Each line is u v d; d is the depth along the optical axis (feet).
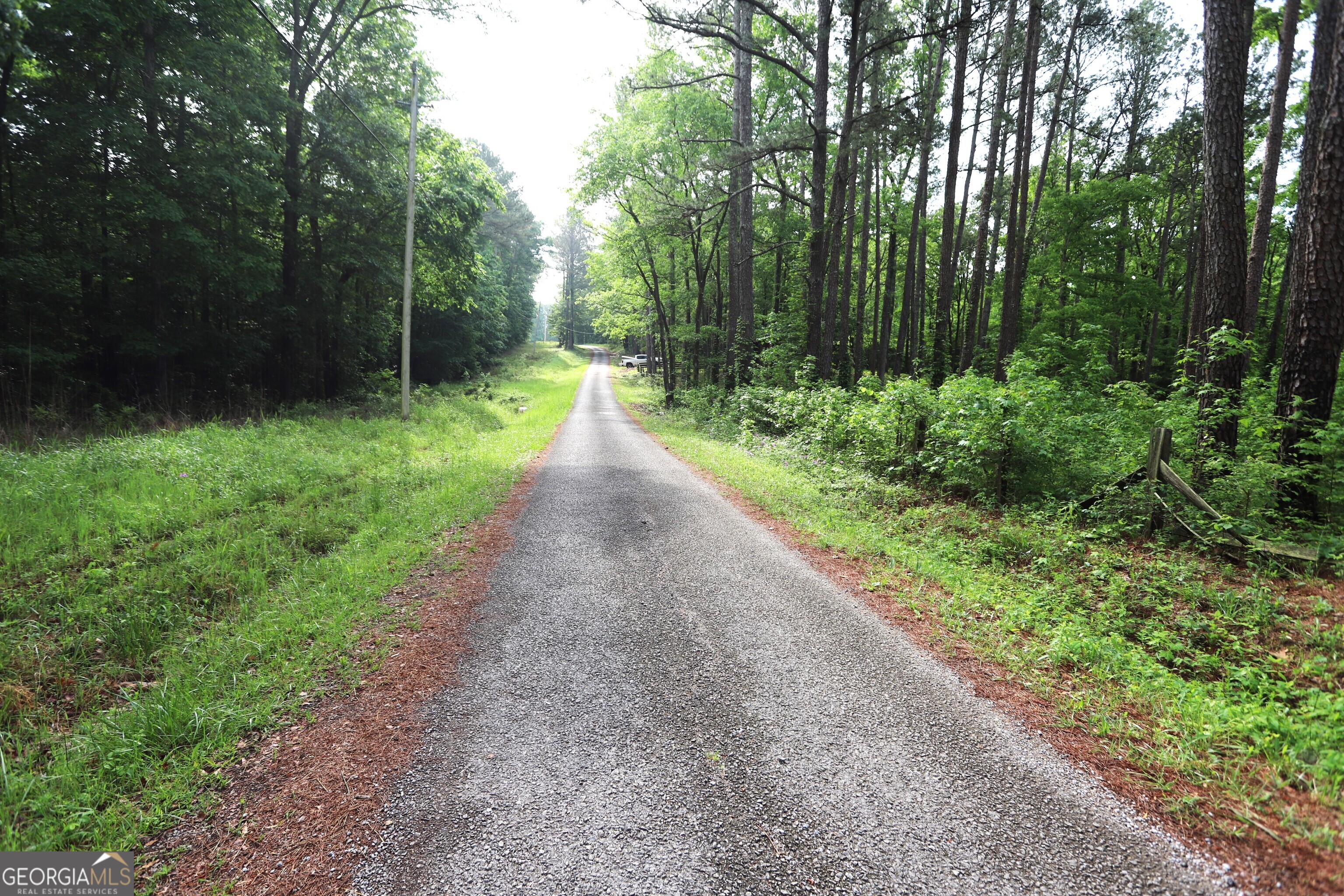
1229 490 22.08
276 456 34.17
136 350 50.42
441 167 75.10
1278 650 13.67
